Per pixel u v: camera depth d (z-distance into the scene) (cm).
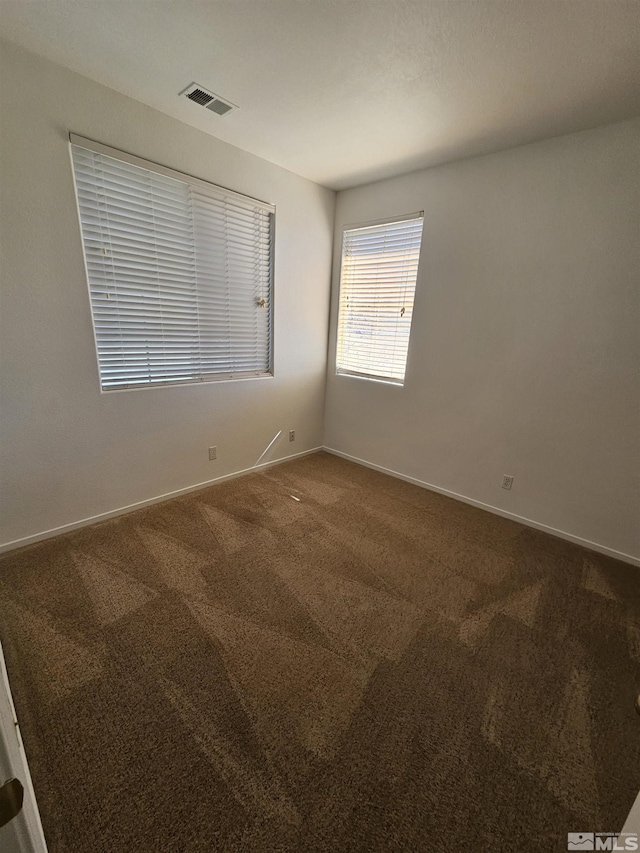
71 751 109
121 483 240
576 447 227
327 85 175
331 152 244
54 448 207
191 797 100
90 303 205
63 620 157
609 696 133
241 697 128
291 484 304
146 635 151
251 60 160
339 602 175
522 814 99
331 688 132
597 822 98
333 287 344
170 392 252
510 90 170
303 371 344
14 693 125
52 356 196
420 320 286
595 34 135
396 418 317
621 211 193
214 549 212
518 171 223
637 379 201
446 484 294
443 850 91
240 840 92
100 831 92
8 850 56
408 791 103
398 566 204
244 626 158
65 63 169
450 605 176
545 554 221
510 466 256
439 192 259
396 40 145
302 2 129
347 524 246
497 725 122
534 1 124
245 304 286
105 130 189
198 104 197
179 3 132
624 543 216
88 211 196
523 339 237
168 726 117
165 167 214
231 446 302
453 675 139
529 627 164
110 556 201
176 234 232
